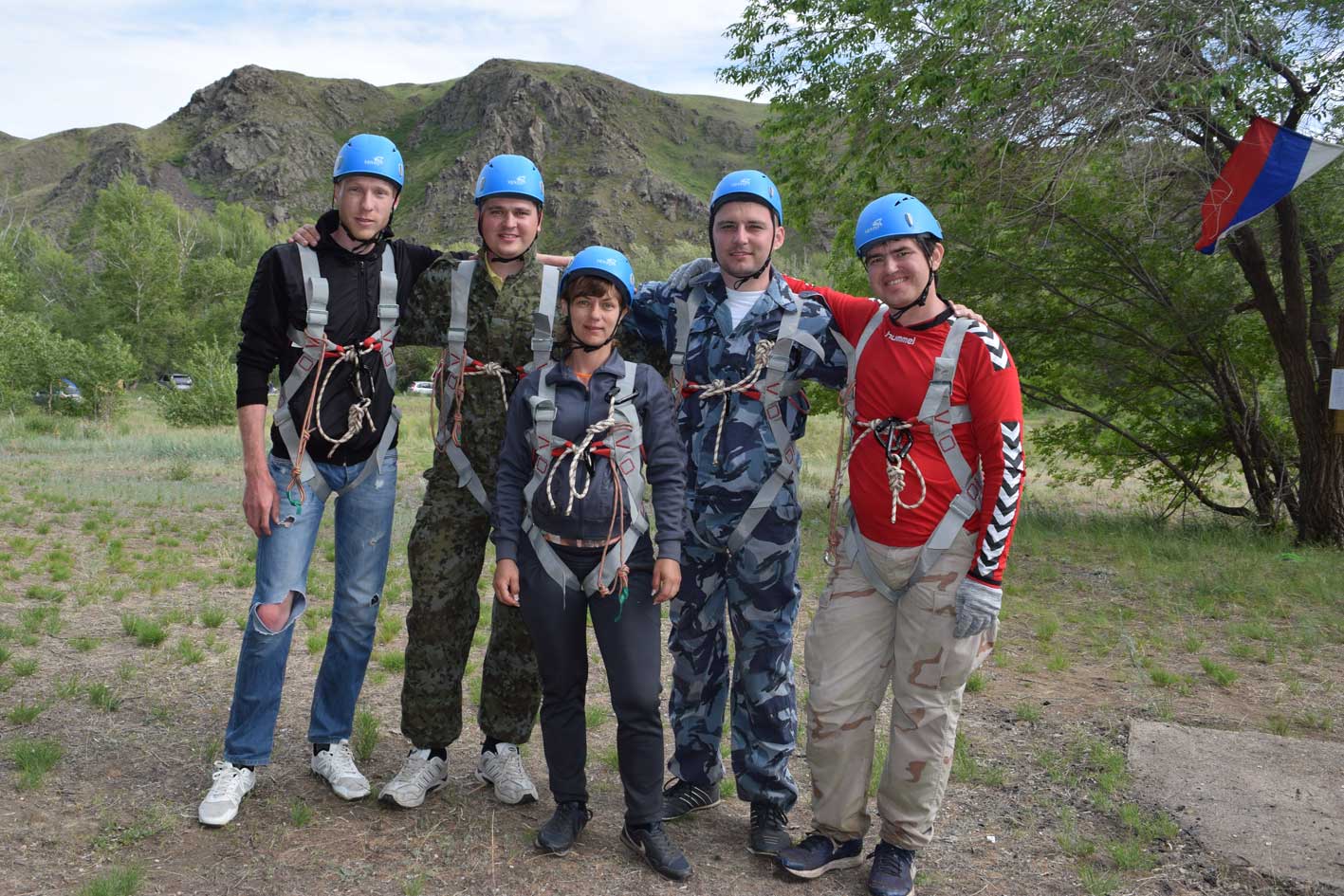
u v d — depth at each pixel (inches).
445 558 133.3
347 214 126.4
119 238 2422.5
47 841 120.6
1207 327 491.5
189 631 224.2
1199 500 553.0
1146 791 152.8
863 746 120.6
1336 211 463.2
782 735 127.7
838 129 486.9
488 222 130.1
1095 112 404.2
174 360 2372.0
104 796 133.7
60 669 190.1
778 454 125.2
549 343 127.8
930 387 113.3
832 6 466.6
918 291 114.5
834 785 121.3
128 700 174.4
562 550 118.1
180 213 3142.2
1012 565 369.1
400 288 134.4
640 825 121.6
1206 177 431.2
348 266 129.8
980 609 109.9
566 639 119.2
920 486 114.0
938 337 114.6
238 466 637.9
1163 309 498.6
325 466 132.4
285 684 191.9
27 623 217.8
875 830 140.3
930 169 475.8
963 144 420.8
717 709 136.4
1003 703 198.5
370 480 134.8
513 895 114.3
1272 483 516.7
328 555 332.8
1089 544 425.1
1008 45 414.0
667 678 211.0
